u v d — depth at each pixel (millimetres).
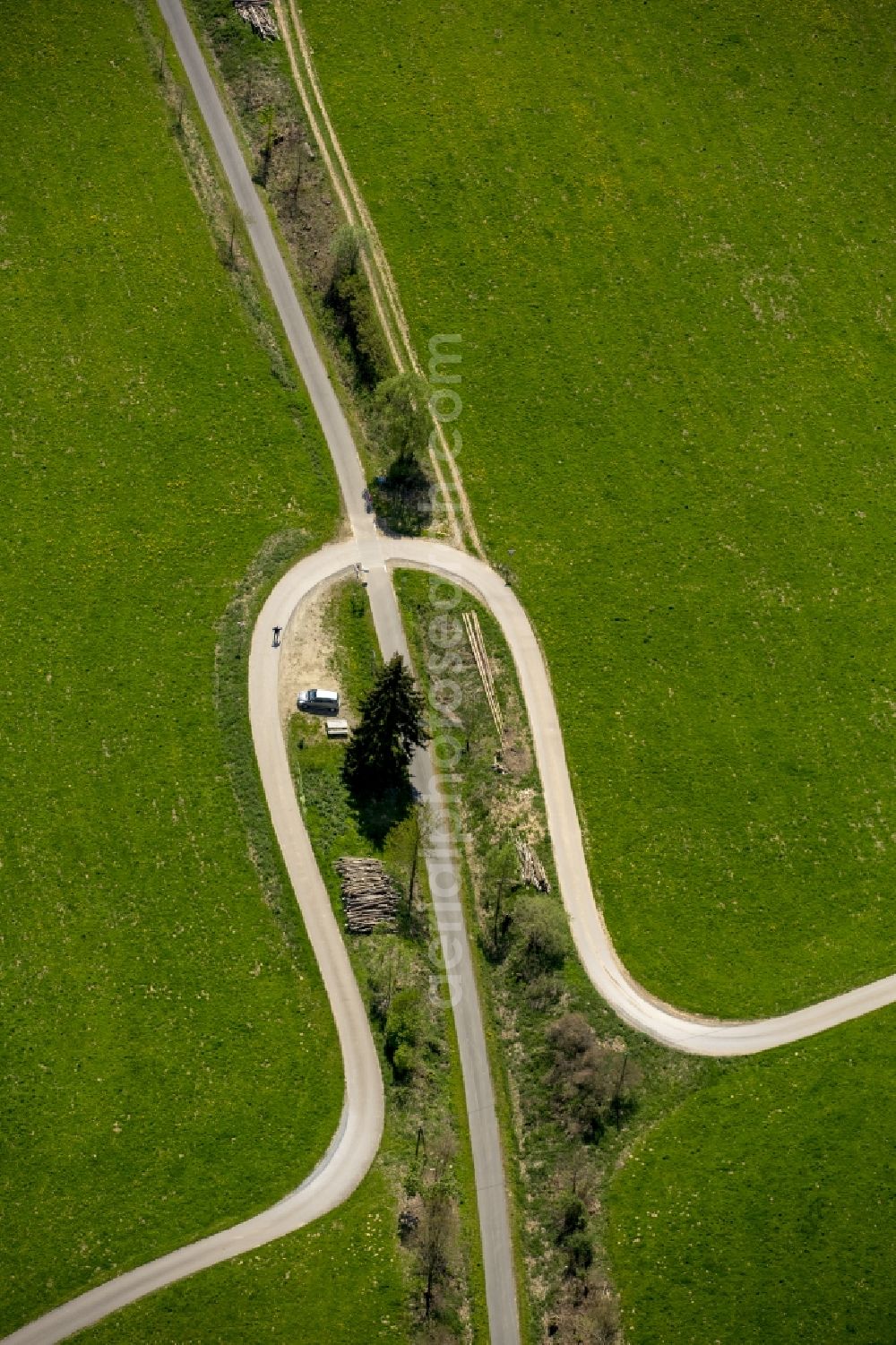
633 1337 82000
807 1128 86812
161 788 90312
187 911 88125
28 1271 81688
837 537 100000
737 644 97062
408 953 87750
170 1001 86500
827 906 92062
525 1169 85062
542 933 87625
